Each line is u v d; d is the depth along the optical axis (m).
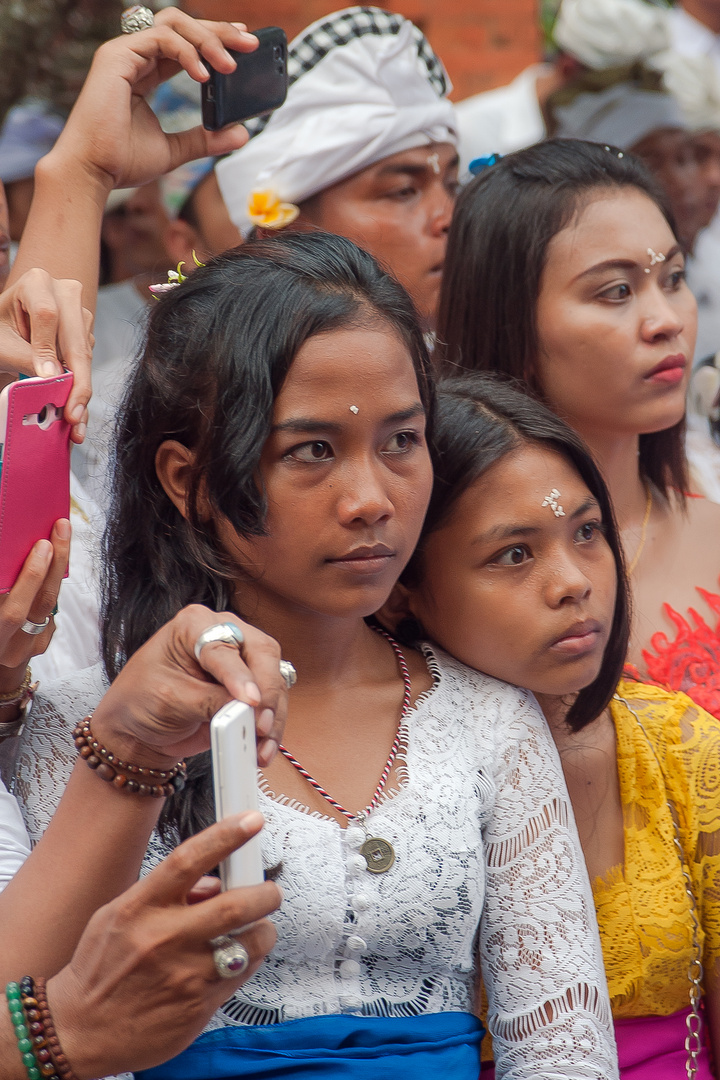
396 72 3.55
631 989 2.25
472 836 1.99
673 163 5.02
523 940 2.01
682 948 2.27
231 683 1.42
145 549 2.06
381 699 2.10
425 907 1.91
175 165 2.89
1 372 2.23
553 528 2.15
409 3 7.06
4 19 4.25
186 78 4.39
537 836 2.06
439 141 3.66
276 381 1.84
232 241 4.23
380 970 1.92
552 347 2.69
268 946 1.50
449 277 2.88
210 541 1.97
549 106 5.35
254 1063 1.81
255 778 1.42
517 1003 1.99
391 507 1.83
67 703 2.05
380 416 1.84
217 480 1.85
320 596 1.87
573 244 2.66
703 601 2.85
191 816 1.92
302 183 3.54
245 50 2.82
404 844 1.92
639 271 2.66
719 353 4.04
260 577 1.93
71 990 1.52
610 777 2.39
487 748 2.09
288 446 1.83
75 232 2.65
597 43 5.16
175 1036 1.50
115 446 2.16
